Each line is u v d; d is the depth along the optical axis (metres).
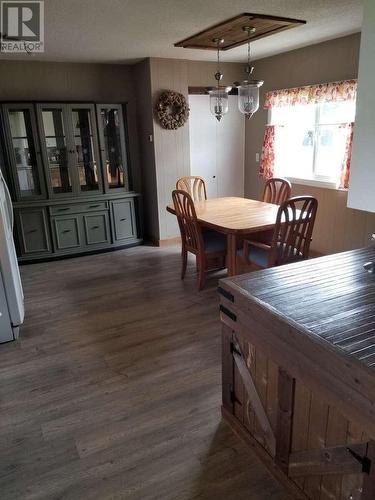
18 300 2.92
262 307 1.52
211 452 1.87
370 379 1.09
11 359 2.69
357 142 1.45
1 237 2.71
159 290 3.79
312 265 1.96
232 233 3.10
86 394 2.31
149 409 2.17
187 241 3.89
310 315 1.44
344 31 3.64
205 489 1.68
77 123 4.65
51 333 3.03
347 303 1.52
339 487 1.37
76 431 2.03
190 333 2.96
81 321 3.21
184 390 2.32
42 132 4.42
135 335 2.96
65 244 4.80
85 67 4.80
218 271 4.23
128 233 5.19
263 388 1.68
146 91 4.82
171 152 5.02
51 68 4.62
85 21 3.00
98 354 2.72
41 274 4.32
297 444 1.54
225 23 3.14
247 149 5.62
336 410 1.29
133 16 2.91
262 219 3.37
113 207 4.99
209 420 2.07
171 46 3.96
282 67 4.73
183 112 4.93
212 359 2.62
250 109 3.13
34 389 2.37
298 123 4.73
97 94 4.96
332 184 4.28
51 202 4.58
